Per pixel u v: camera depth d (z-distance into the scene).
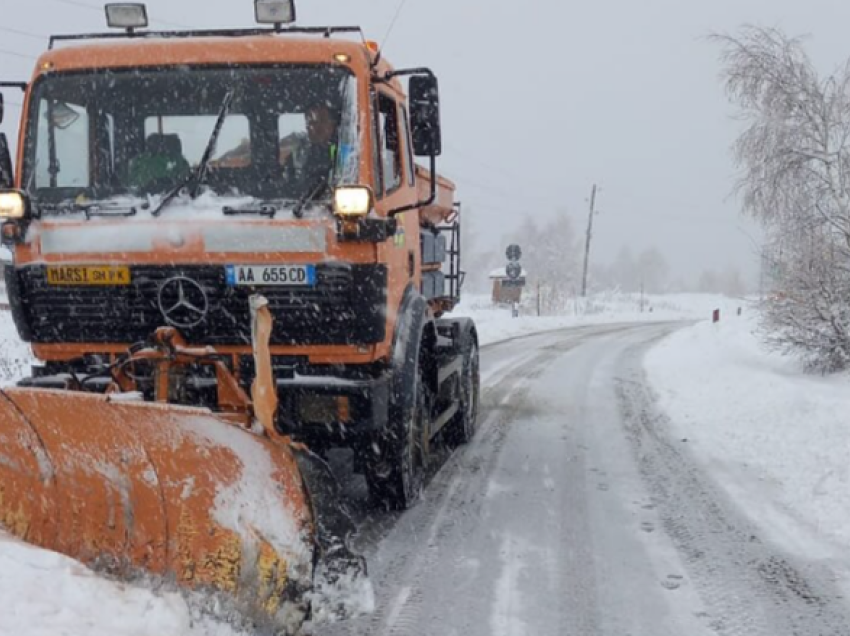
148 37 5.06
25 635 2.99
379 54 5.07
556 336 24.28
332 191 4.60
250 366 4.60
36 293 4.72
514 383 13.03
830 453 7.21
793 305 12.63
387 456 5.39
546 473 7.00
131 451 3.67
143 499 3.68
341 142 4.68
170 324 4.57
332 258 4.49
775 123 13.74
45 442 3.85
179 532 3.62
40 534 3.91
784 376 12.34
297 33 5.01
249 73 4.78
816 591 4.42
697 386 12.23
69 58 4.91
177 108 4.80
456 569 4.68
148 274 4.55
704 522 5.63
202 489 3.62
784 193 13.62
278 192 4.64
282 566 3.48
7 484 4.01
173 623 3.33
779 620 4.06
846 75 13.49
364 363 4.73
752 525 5.56
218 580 3.54
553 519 5.66
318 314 4.53
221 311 4.54
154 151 4.81
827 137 13.47
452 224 8.46
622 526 5.53
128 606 3.36
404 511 5.76
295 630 3.43
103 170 4.82
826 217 12.83
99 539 3.77
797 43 13.88
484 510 5.85
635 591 4.41
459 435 8.05
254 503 3.56
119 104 4.83
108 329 4.68
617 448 8.03
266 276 4.49
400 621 3.99
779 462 7.27
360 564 3.64
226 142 4.73
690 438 8.52
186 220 4.52
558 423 9.43
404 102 5.65
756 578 4.60
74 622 3.16
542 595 4.34
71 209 4.72
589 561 4.85
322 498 3.63
